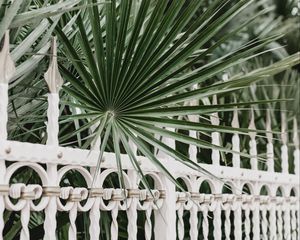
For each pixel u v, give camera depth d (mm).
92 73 3385
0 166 2938
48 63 3543
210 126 3568
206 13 3588
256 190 4902
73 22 3516
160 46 3498
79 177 4043
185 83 3596
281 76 7672
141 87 3477
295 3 8289
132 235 3680
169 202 3959
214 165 4441
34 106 3504
